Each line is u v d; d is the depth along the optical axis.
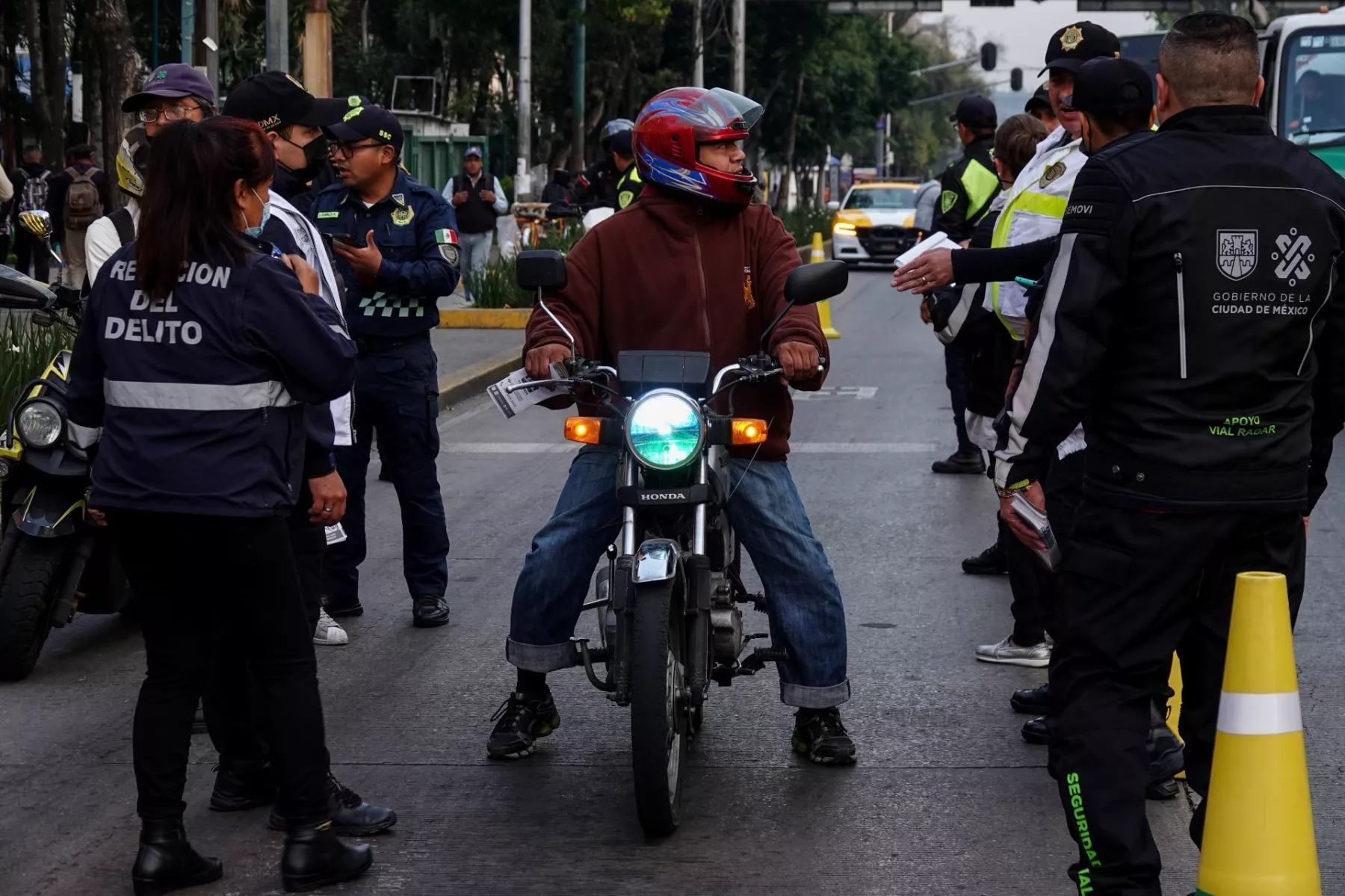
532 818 4.71
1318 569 7.81
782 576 5.00
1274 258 3.49
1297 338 3.53
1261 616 3.35
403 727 5.57
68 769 5.16
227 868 4.35
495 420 13.15
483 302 19.56
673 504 4.47
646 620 4.35
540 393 4.74
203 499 3.90
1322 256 3.52
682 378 4.57
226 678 4.66
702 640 4.60
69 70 32.66
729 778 5.04
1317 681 6.02
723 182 4.86
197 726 5.55
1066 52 5.40
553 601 5.04
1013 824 4.63
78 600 6.48
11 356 8.50
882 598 7.37
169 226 3.91
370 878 4.28
